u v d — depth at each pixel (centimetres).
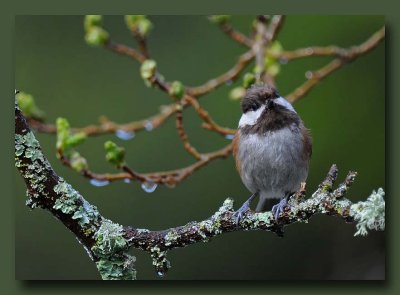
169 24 1362
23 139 657
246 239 1254
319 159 1193
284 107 864
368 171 1187
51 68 1350
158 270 674
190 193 1265
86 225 670
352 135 1199
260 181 875
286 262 1234
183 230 671
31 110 898
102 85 1354
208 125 912
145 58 916
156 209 1261
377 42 944
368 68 1218
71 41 1364
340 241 1215
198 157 885
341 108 1209
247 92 876
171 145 1293
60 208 664
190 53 1347
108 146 824
